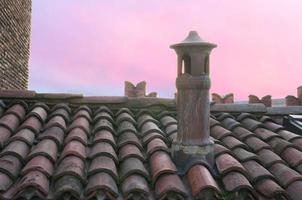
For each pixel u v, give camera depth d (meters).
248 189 3.44
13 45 10.73
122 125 4.75
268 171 3.84
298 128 5.23
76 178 3.39
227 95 8.99
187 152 3.82
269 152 4.22
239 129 4.93
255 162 3.97
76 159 3.68
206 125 3.92
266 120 5.44
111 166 3.64
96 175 3.49
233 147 4.30
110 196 3.27
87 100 5.40
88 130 4.53
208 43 3.84
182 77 3.94
